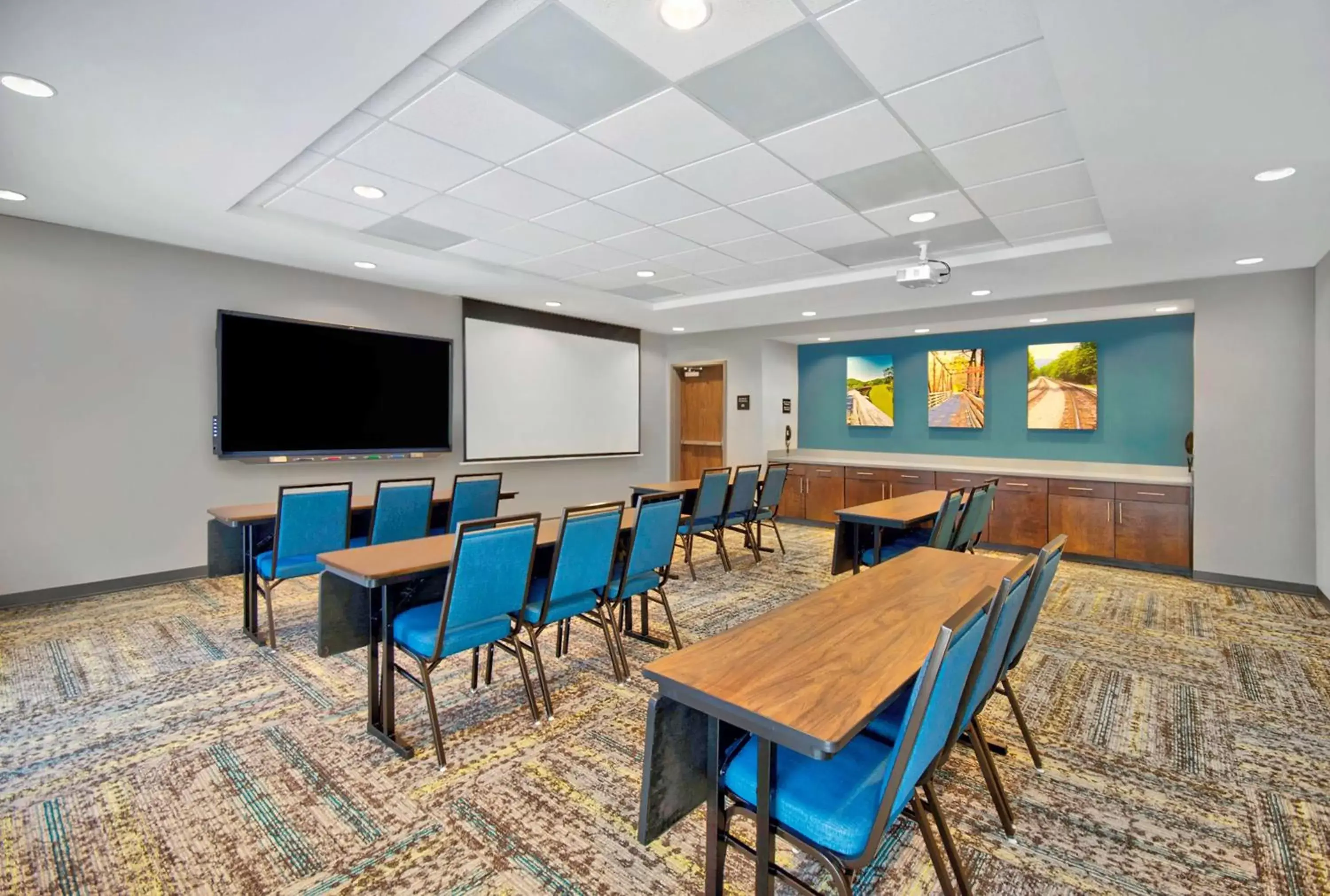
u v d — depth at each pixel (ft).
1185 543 16.65
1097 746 8.03
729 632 5.57
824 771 4.80
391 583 7.87
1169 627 12.60
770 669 4.75
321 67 6.88
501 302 20.98
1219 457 15.75
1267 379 15.15
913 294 18.17
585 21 6.33
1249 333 15.34
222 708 8.90
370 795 6.89
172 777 7.20
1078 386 20.08
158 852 5.94
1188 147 8.25
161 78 7.08
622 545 11.09
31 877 5.59
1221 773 7.40
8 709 8.80
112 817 6.47
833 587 7.07
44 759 7.54
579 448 24.08
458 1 5.80
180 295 14.80
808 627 5.73
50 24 6.04
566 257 15.53
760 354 24.95
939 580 7.37
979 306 19.52
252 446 15.66
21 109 7.76
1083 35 5.90
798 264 16.02
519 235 13.64
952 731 4.93
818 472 24.20
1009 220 12.37
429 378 19.22
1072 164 9.67
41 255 13.01
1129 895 5.51
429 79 7.48
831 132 8.67
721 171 10.05
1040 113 8.09
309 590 14.83
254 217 12.17
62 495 13.46
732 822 6.70
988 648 4.82
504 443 21.53
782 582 16.17
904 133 8.71
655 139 8.97
